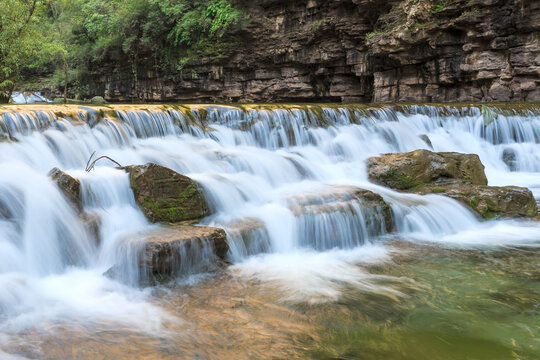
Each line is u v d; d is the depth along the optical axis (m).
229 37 27.14
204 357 3.98
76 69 35.62
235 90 27.92
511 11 18.14
